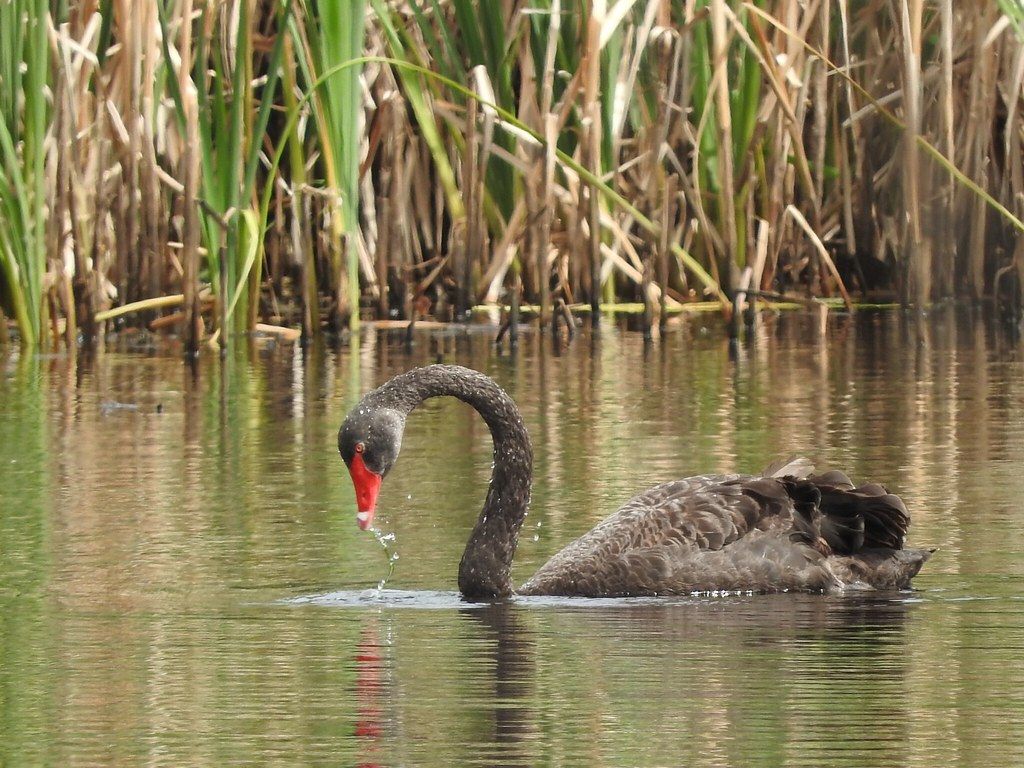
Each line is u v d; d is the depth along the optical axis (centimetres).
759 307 2217
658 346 1953
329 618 894
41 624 880
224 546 1062
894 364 1797
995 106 2155
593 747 668
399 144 2108
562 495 1192
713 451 1334
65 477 1280
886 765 645
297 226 2136
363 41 2023
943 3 2003
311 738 687
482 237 2114
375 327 2114
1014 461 1279
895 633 848
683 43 2038
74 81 1961
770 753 659
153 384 1728
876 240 2284
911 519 1102
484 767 648
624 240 2112
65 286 1953
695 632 855
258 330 2073
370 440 968
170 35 2027
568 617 895
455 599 941
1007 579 961
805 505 988
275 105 2195
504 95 2091
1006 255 2195
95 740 688
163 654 820
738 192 2142
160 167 2102
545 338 2017
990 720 698
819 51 2147
